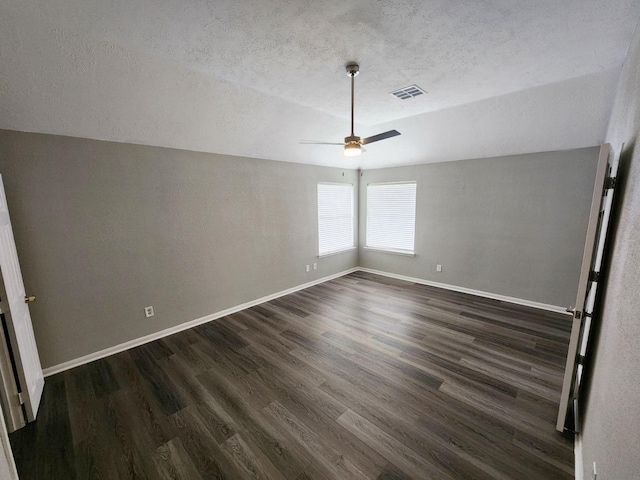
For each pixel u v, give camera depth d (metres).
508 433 1.96
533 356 2.91
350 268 6.34
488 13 1.78
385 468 1.73
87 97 2.41
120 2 1.63
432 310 4.14
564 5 1.69
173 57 2.29
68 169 2.71
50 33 1.86
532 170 4.04
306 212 5.18
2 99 2.17
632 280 1.07
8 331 2.01
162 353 3.08
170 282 3.50
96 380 2.62
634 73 1.63
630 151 1.47
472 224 4.70
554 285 4.03
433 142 4.46
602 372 1.40
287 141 4.21
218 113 3.17
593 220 1.67
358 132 4.53
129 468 1.76
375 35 2.02
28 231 2.52
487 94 3.14
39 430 2.06
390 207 5.77
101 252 2.96
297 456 1.82
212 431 2.03
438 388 2.44
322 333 3.49
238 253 4.20
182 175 3.51
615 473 0.99
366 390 2.44
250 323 3.81
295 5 1.69
